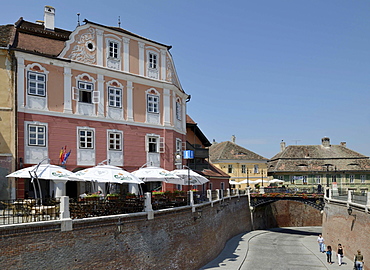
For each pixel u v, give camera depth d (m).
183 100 33.53
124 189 27.78
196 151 39.97
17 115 22.14
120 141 26.80
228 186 53.19
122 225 16.89
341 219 32.84
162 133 29.56
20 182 21.94
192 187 34.47
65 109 24.20
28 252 12.95
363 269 25.75
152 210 19.27
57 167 17.50
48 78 23.66
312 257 32.12
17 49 22.25
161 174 22.50
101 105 25.97
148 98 28.86
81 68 25.16
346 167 67.38
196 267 24.28
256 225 50.72
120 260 16.78
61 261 14.04
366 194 26.78
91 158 25.16
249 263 29.08
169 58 30.89
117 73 26.88
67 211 14.64
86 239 15.14
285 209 57.69
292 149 73.44
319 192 47.84
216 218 30.70
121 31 27.41
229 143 69.12
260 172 66.19
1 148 21.61
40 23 28.69
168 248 20.59
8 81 22.17
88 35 25.80
